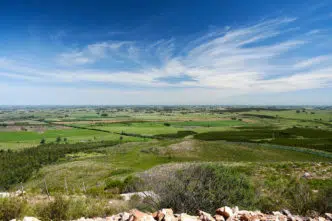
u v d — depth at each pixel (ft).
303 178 62.03
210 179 20.63
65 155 251.19
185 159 179.11
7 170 203.21
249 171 77.66
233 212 15.70
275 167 84.02
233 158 178.60
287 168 79.97
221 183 20.51
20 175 186.19
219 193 19.49
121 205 27.07
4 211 17.15
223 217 14.53
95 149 274.36
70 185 110.93
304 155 181.47
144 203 22.45
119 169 140.87
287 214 17.07
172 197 19.25
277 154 186.29
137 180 58.85
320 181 55.67
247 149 200.75
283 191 29.89
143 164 167.53
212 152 195.93
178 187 19.74
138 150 228.22
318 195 24.64
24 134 407.64
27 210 19.04
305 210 22.95
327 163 84.99
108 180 100.94
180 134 362.12
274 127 409.69
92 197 37.40
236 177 22.16
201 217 14.16
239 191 20.65
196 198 19.07
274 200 25.67
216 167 22.39
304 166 81.97
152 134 372.99
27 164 218.38
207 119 617.21
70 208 21.89
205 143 222.28
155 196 20.79
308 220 15.97
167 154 197.16
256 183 33.47
